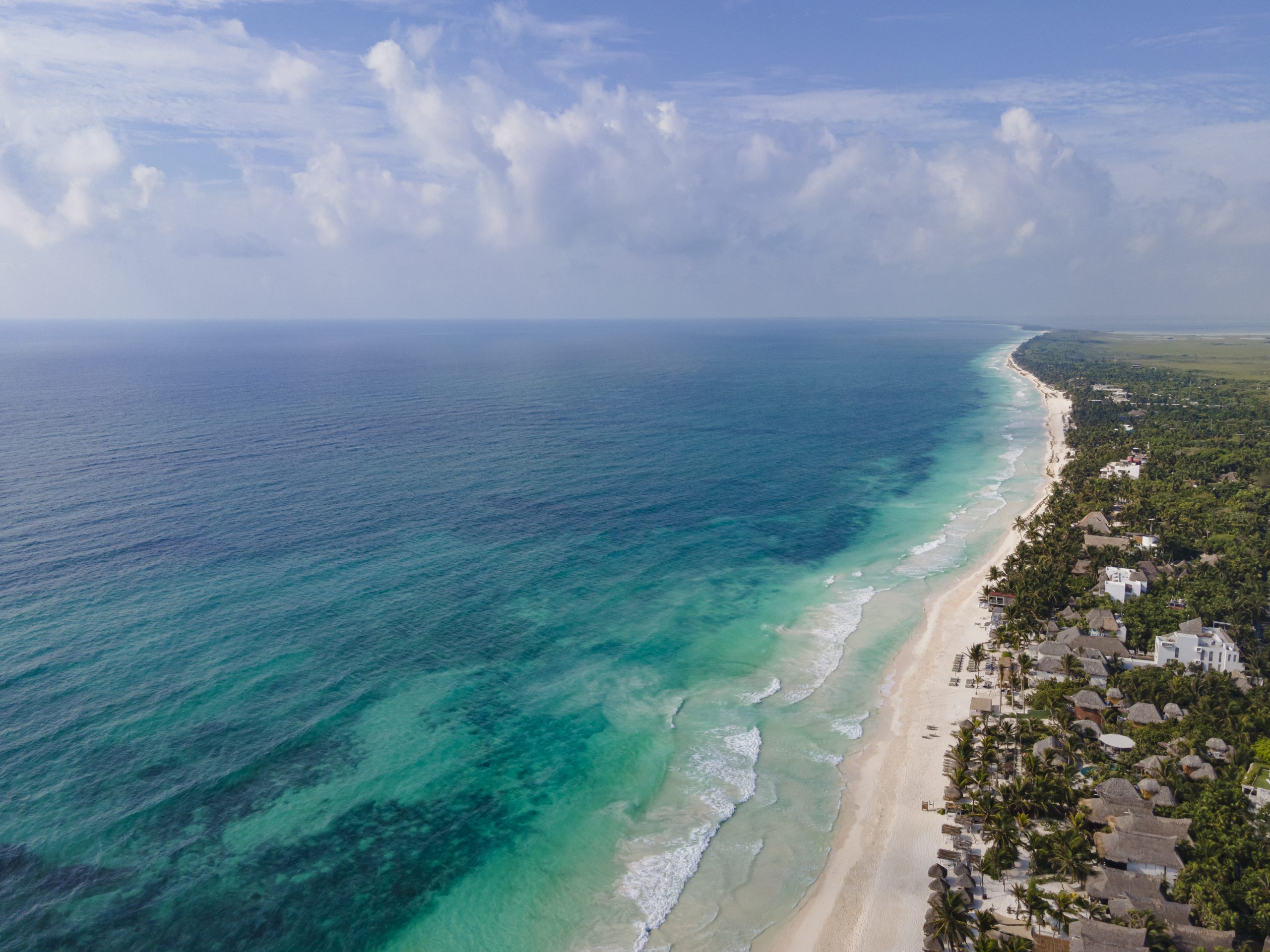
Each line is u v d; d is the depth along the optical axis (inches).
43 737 3051.2
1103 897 2383.1
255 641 3885.3
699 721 3474.4
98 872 2456.9
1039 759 3063.5
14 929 2237.9
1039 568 4889.3
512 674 3772.1
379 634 4052.7
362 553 5088.6
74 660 3599.9
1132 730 3248.0
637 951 2306.8
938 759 3228.3
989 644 4185.5
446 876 2559.1
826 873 2623.0
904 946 2335.1
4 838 2551.7
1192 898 2345.0
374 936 2320.4
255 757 3041.3
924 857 2696.9
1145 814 2657.5
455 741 3248.0
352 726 3282.5
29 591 4271.7
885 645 4215.1
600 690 3686.0
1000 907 2429.9
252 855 2583.7
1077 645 3954.2
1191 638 3784.5
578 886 2551.7
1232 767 2913.4
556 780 3051.2
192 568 4682.6
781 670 3929.6
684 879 2591.0
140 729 3147.1
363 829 2736.2
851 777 3120.1
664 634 4254.4
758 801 2974.9
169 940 2249.0
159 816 2704.2
